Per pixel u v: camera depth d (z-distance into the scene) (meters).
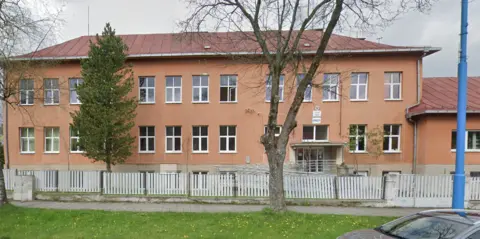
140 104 18.81
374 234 4.73
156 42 20.62
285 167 17.36
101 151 14.51
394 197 11.63
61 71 18.81
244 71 18.59
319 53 8.85
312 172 16.95
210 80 18.78
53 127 19.14
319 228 7.45
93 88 14.29
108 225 7.78
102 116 14.22
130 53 18.50
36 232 7.04
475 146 17.06
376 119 18.20
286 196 12.10
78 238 6.51
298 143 17.80
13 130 19.11
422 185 11.75
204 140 19.00
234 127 18.94
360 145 18.45
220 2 9.64
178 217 8.82
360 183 12.00
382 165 18.00
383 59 18.23
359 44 18.83
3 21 9.84
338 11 8.57
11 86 11.60
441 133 16.66
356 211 10.69
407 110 17.86
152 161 18.70
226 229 7.36
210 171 18.58
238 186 12.27
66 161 18.86
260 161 18.52
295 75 9.86
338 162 18.00
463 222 4.17
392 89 18.48
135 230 7.26
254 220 8.20
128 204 11.49
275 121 8.93
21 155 19.05
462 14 7.24
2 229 7.28
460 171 7.18
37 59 13.56
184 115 18.83
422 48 17.66
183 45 19.72
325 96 18.52
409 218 4.92
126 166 18.61
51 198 12.16
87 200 12.06
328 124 18.39
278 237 6.66
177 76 19.00
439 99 18.05
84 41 21.14
